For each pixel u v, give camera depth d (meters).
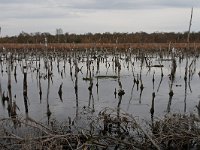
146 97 20.91
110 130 12.45
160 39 74.50
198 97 20.91
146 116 15.68
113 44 63.19
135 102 19.36
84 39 71.31
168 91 23.09
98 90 23.38
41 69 36.59
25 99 17.81
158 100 19.98
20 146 9.98
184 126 11.02
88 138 10.50
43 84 26.39
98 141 10.79
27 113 16.80
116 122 12.26
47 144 9.98
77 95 21.42
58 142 10.04
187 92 22.70
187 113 16.19
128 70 35.56
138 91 22.95
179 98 20.61
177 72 33.78
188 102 19.36
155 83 26.77
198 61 46.38
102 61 45.44
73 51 48.44
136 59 45.16
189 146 10.93
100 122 14.02
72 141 10.68
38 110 17.50
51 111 17.16
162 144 11.05
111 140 10.80
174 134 10.40
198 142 10.91
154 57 50.94
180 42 66.62
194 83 26.80
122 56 52.47
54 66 40.78
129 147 10.57
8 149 10.02
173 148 10.96
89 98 20.38
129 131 12.58
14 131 11.94
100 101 19.67
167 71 34.81
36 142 9.45
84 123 14.08
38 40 63.38
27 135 10.73
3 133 10.68
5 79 29.52
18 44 67.75
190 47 55.81
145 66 39.44
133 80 28.06
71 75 29.91
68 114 16.36
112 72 34.16
